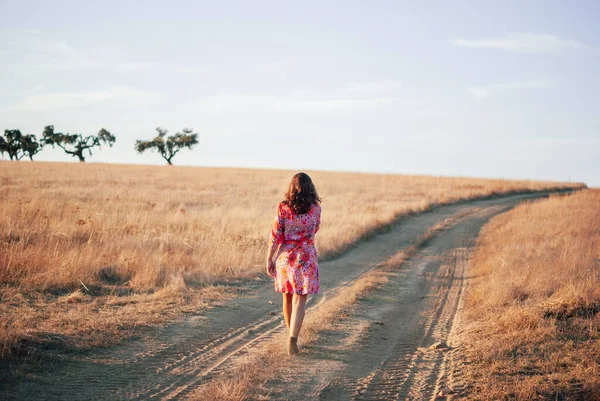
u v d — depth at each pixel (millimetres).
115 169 45656
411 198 30734
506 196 38688
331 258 12172
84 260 8078
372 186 38188
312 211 5164
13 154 81062
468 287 9125
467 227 19875
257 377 4457
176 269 8711
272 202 23781
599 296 6520
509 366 4605
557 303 6352
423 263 11922
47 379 4215
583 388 4016
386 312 7273
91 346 5035
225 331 5953
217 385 4227
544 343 5133
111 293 7121
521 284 7590
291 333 5133
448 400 4035
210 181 36469
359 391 4297
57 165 48031
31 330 5086
